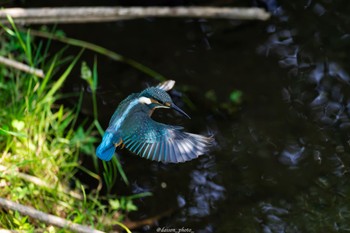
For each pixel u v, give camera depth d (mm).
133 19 13680
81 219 9445
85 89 12352
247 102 12422
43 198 9922
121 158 11336
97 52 13117
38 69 11320
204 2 13711
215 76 12891
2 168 9656
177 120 12062
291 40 13492
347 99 12406
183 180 11117
